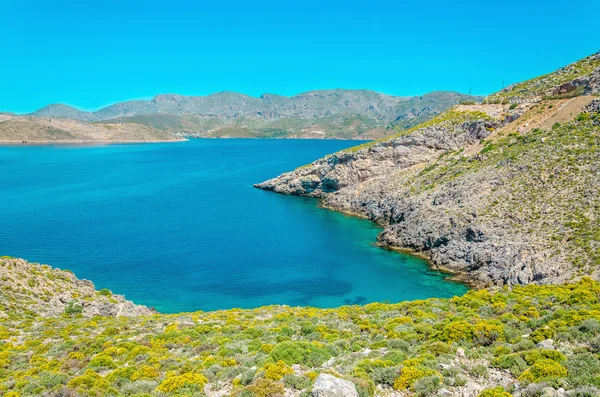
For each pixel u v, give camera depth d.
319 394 15.80
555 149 81.44
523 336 23.27
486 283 62.41
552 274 53.69
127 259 77.12
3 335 33.44
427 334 26.41
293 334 30.81
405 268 72.62
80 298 47.00
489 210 74.12
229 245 87.00
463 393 16.67
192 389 19.84
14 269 47.62
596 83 95.56
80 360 26.83
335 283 66.38
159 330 35.59
